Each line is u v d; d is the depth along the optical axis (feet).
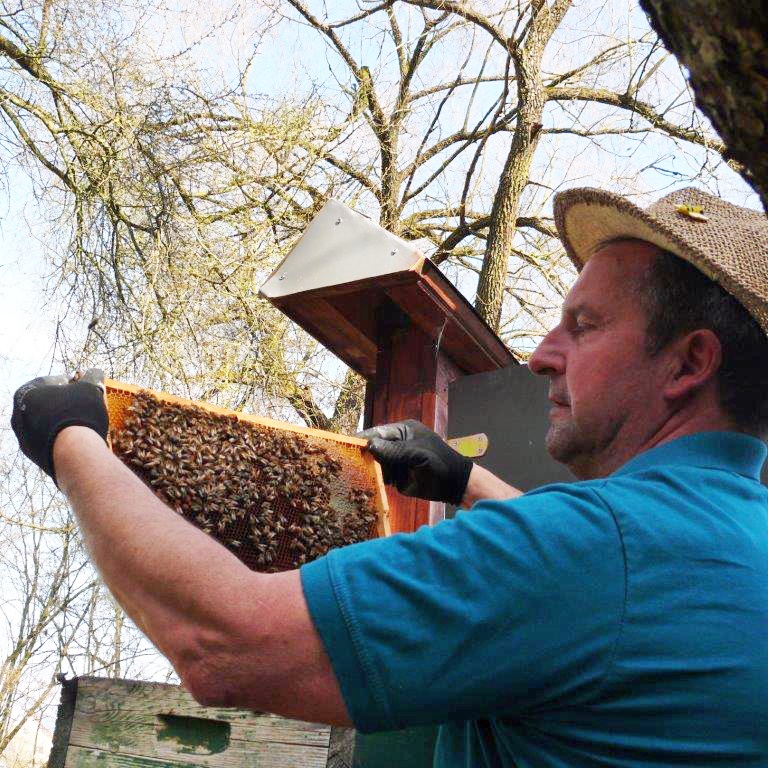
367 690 3.82
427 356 11.32
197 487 7.67
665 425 4.75
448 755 4.66
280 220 23.45
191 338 19.74
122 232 20.35
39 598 19.57
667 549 3.92
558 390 5.21
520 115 25.00
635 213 4.73
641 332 4.81
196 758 8.04
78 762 8.29
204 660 3.99
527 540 3.93
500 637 3.81
